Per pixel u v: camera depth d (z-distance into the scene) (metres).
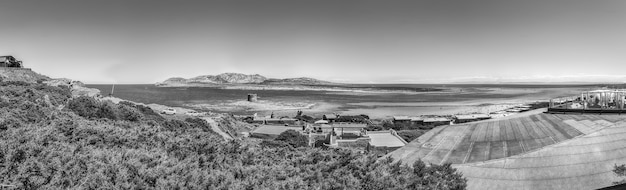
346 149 19.08
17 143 14.74
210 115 110.19
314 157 17.28
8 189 11.26
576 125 22.19
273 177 13.89
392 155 24.38
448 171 15.94
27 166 12.53
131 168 13.06
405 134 82.56
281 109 197.88
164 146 18.17
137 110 64.00
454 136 25.27
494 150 21.64
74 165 13.18
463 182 15.03
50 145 15.48
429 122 113.88
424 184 14.26
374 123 121.75
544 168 17.84
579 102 27.69
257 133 90.69
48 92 58.53
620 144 18.39
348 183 13.24
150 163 14.09
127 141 18.92
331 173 14.73
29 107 31.59
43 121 22.56
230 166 15.17
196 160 15.52
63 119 24.84
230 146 18.41
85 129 20.09
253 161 16.69
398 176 14.30
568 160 17.98
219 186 12.42
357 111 188.75
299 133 83.38
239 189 12.35
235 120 114.56
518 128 24.03
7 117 22.88
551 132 22.05
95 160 13.73
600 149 18.33
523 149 20.75
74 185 11.91
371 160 15.98
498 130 24.52
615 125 20.72
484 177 18.28
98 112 49.53
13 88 49.59
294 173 14.70
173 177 12.77
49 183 11.84
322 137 78.94
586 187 15.74
